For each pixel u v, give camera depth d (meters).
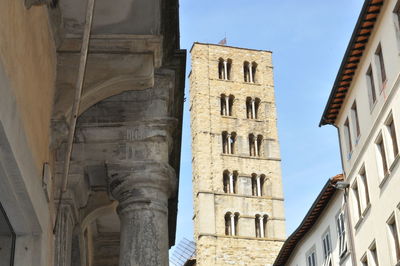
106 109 11.50
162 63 12.09
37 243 8.45
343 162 41.44
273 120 96.69
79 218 12.20
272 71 100.81
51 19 9.73
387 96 33.59
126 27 10.72
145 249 10.63
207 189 90.06
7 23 7.00
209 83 97.31
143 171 11.09
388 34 33.03
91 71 10.66
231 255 87.25
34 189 8.08
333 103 41.28
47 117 9.59
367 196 37.78
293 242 52.00
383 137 34.31
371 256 36.97
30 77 8.27
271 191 92.00
